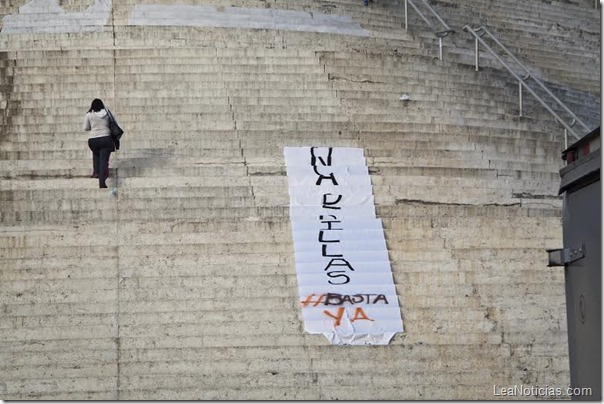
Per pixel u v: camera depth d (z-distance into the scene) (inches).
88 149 1018.7
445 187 1010.1
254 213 954.7
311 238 925.2
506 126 1120.8
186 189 969.5
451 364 842.8
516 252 923.4
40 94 1079.0
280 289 882.1
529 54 1333.7
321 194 981.2
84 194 962.1
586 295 634.2
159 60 1114.7
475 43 1207.6
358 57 1141.7
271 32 1179.3
